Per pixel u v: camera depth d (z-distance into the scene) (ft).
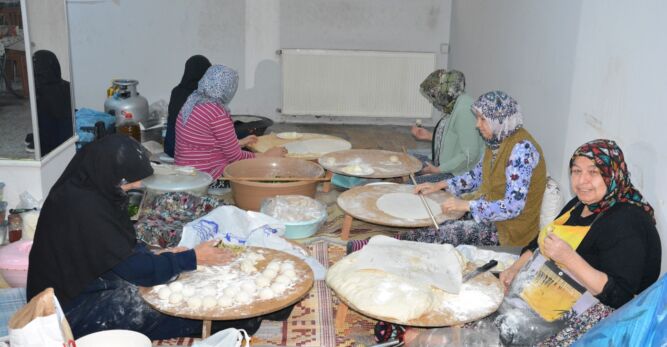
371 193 11.73
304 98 22.71
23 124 11.15
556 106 12.37
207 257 8.41
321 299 9.82
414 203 11.27
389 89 22.86
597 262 7.29
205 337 7.70
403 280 7.90
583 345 6.53
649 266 7.18
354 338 8.92
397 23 22.58
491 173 10.43
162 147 16.85
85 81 21.89
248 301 7.66
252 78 22.71
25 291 9.12
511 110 9.97
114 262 7.52
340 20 22.40
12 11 10.48
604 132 10.13
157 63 22.06
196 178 12.60
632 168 9.11
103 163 7.44
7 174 11.37
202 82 13.56
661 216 8.24
